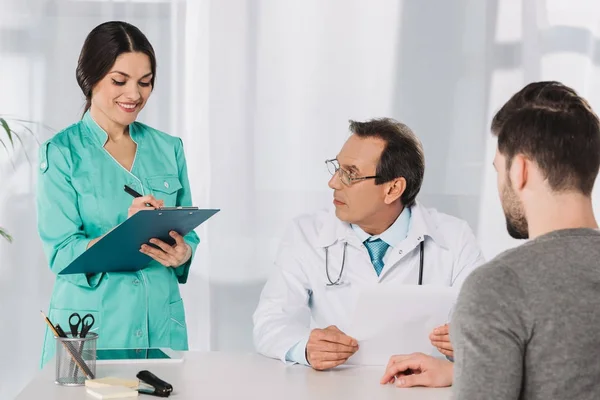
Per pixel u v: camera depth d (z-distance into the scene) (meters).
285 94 3.56
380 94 3.59
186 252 2.32
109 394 1.62
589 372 1.10
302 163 3.57
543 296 1.10
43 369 1.87
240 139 3.55
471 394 1.09
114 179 2.37
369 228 2.21
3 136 3.45
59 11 3.46
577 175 1.17
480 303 1.11
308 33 3.55
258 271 3.57
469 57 3.60
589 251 1.13
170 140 2.53
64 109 3.48
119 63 2.29
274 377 1.84
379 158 2.09
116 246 2.14
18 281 3.49
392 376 1.80
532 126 1.18
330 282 2.21
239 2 3.53
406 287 1.85
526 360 1.11
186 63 3.53
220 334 3.57
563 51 3.63
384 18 3.57
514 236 1.27
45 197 2.30
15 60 3.46
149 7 3.50
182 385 1.75
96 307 2.30
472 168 3.62
